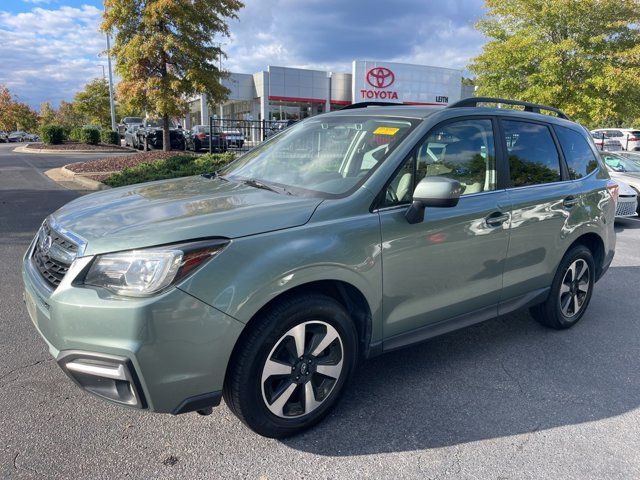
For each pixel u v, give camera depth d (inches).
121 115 1934.1
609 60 706.2
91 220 106.0
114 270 91.2
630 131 1030.4
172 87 643.5
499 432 114.1
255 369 99.6
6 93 2942.9
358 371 141.3
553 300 164.7
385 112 140.4
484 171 139.7
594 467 103.2
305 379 108.4
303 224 105.2
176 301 89.4
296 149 143.9
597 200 172.6
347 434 111.7
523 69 764.0
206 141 930.7
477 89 856.3
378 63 1544.0
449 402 125.9
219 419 116.0
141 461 100.7
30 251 119.2
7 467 97.3
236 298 94.2
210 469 99.2
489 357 151.7
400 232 117.0
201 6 641.6
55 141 1107.9
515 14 738.8
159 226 97.2
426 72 1617.9
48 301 95.1
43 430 109.3
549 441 111.3
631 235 348.2
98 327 89.4
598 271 181.5
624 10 693.3
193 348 91.8
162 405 92.1
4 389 124.5
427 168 125.9
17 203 376.8
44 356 141.4
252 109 1619.1
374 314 116.3
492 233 136.6
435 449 107.5
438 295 128.3
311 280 103.2
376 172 118.0
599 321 183.5
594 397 130.2
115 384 92.0
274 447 106.4
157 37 626.5
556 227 156.3
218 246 94.6
